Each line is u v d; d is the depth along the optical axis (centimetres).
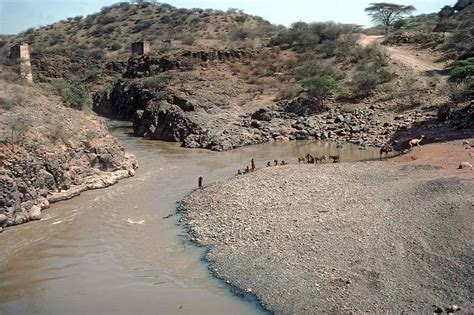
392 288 1872
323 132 5081
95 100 8269
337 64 6781
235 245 2386
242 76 6938
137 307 1923
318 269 2059
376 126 4994
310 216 2606
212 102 5931
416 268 1983
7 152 2928
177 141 5378
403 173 3225
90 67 9306
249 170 3675
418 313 1719
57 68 9056
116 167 3778
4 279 2173
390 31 9112
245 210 2795
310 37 7706
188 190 3397
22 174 2916
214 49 7575
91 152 3625
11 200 2773
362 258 2106
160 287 2075
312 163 3834
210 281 2100
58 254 2412
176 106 5784
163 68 7425
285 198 2919
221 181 3522
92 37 11719
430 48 6931
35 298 2014
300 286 1958
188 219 2809
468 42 6462
